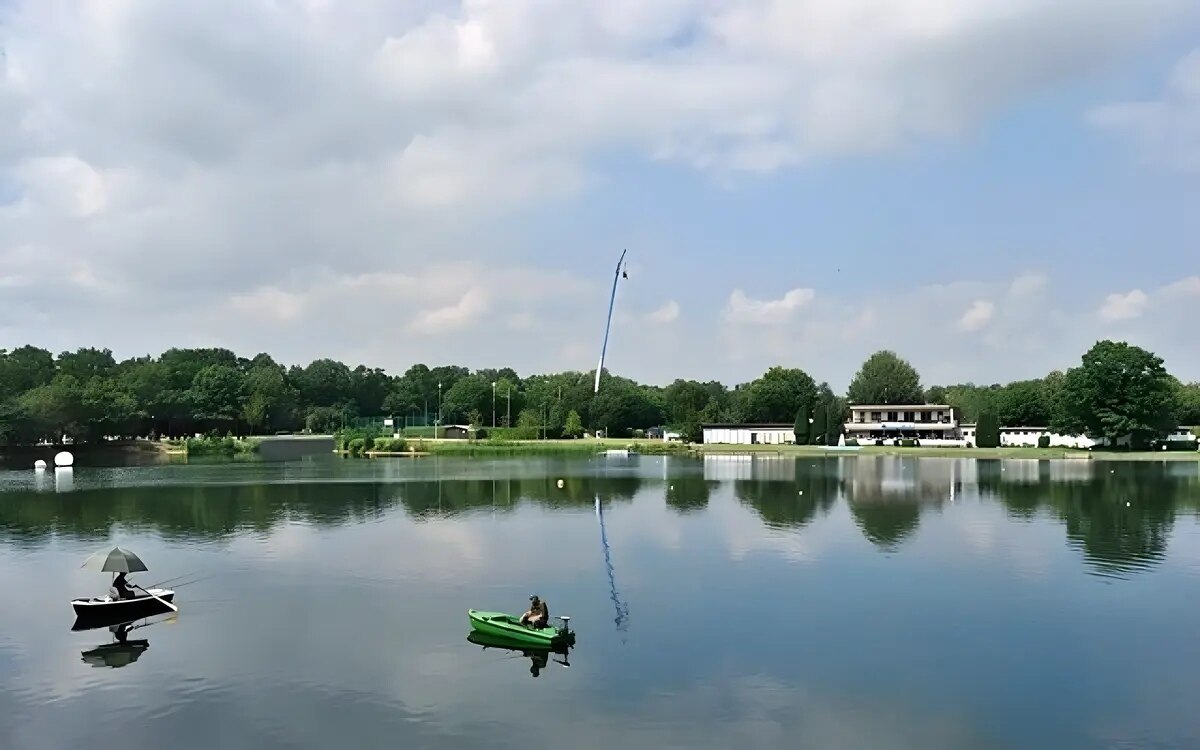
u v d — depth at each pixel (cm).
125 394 18488
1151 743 2316
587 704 2573
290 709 2552
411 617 3556
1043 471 11169
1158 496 7938
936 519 6384
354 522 6353
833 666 2912
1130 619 3500
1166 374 15500
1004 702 2598
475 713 2508
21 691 2723
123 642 3244
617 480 10056
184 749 2292
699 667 2905
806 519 6406
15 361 18400
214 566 4647
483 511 6994
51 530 6038
